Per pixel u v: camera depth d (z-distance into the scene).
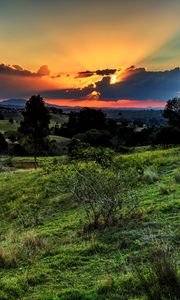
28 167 55.25
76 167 13.81
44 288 7.62
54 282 7.95
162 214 12.39
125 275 7.55
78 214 15.90
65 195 20.30
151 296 6.27
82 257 9.37
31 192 23.52
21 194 23.62
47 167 14.54
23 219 17.61
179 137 78.50
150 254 8.27
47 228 14.48
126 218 12.47
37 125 58.69
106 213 12.55
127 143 108.75
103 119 142.62
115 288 6.99
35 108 58.31
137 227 11.28
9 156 82.88
